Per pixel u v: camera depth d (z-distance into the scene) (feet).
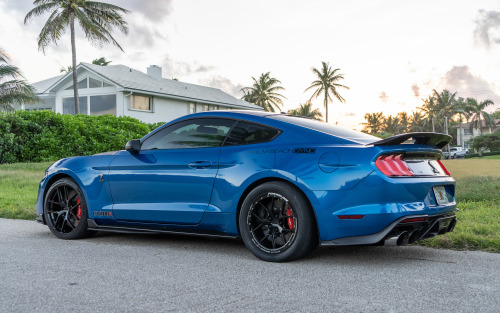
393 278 11.16
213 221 13.92
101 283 10.73
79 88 105.09
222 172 13.79
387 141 12.15
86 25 91.04
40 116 55.47
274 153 13.17
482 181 26.76
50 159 54.39
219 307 8.99
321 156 12.50
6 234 17.97
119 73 107.34
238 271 11.91
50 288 10.32
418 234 12.40
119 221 15.89
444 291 10.05
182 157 14.69
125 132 63.46
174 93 109.81
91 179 16.43
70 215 16.99
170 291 10.09
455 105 307.99
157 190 15.01
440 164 14.03
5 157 52.16
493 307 8.98
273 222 12.98
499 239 15.02
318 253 14.15
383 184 11.80
